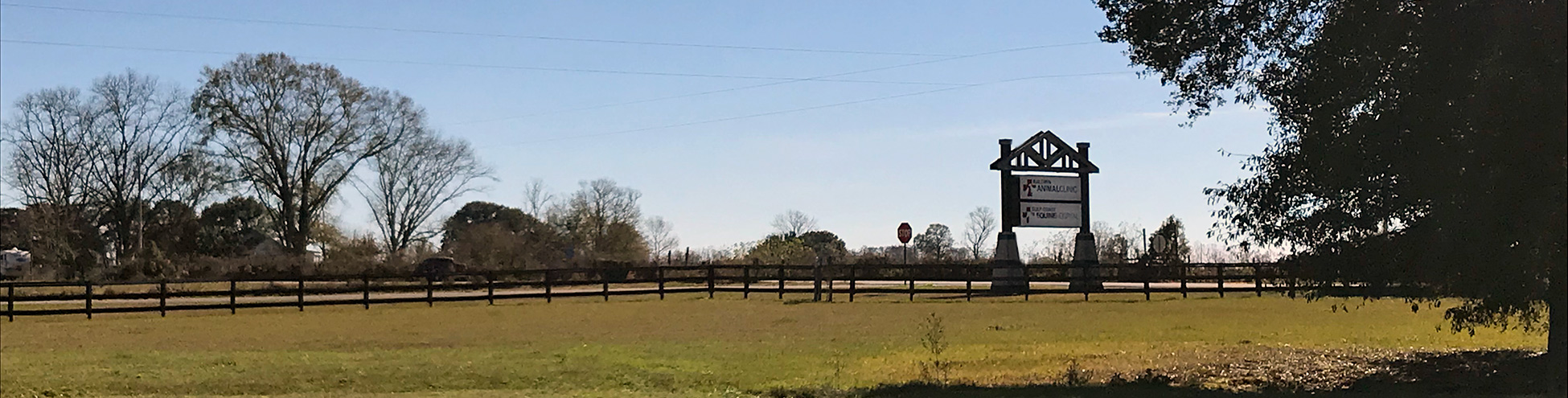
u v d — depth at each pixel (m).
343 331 26.20
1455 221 12.20
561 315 30.02
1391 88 12.84
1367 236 13.51
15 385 17.64
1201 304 30.69
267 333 26.08
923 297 34.78
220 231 69.88
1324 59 13.32
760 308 31.20
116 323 29.20
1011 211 36.47
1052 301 32.59
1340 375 15.45
